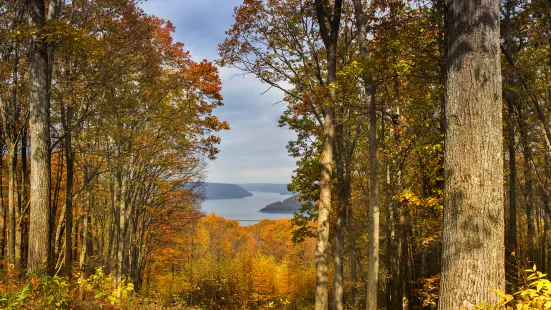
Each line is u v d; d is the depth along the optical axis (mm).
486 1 4137
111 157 11625
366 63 7398
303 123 14641
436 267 13758
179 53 13523
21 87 11609
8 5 9461
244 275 26422
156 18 12547
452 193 4090
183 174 18797
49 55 9281
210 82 13086
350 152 14688
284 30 12508
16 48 9961
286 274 28297
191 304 19938
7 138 12508
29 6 8508
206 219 50844
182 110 13156
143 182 16312
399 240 14070
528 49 10070
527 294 3451
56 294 5918
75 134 10961
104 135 11711
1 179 15453
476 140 3994
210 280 25906
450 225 4082
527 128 12609
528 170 15414
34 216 8109
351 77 7977
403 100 8992
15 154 12578
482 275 3803
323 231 10500
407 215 13180
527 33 9578
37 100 8406
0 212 14609
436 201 9477
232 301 24125
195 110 13391
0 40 8281
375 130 8578
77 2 10203
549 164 14320
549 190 15523
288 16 12039
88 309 6297
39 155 8289
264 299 23922
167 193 19266
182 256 34156
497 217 3898
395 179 13234
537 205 20766
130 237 17703
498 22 4191
